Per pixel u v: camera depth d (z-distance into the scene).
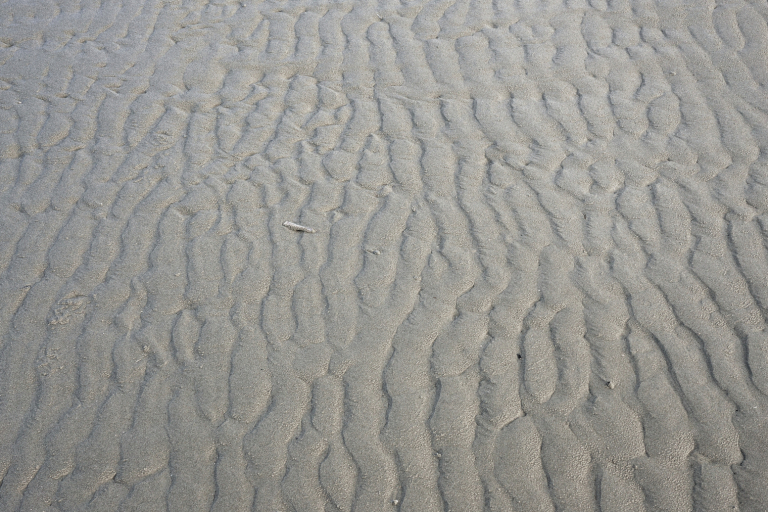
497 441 2.24
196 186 3.46
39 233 3.25
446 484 2.13
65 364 2.61
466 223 3.10
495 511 2.06
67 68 4.58
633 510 2.04
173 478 2.22
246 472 2.21
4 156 3.80
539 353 2.50
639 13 4.66
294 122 3.90
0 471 2.28
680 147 3.48
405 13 4.89
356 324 2.66
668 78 4.03
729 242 2.90
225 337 2.65
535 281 2.79
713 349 2.46
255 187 3.43
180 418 2.38
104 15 5.21
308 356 2.55
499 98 3.97
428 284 2.80
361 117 3.89
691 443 2.19
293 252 3.02
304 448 2.26
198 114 4.04
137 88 4.31
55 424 2.40
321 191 3.36
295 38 4.70
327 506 2.11
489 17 4.77
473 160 3.50
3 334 2.75
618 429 2.24
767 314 2.56
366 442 2.27
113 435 2.35
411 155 3.56
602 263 2.85
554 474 2.14
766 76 3.93
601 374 2.41
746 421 2.22
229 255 3.03
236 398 2.43
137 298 2.86
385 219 3.15
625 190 3.25
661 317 2.59
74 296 2.89
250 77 4.34
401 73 4.25
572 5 4.84
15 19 5.25
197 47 4.70
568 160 3.46
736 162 3.35
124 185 3.52
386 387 2.43
